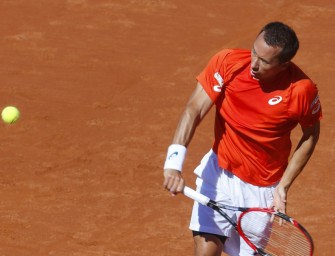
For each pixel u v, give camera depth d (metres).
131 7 63.22
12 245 33.97
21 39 57.53
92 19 61.12
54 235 34.84
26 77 51.97
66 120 46.19
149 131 45.06
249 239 24.69
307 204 37.81
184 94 50.22
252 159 23.59
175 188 22.41
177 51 56.56
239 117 23.03
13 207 36.94
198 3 64.50
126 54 55.69
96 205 37.31
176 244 34.41
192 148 43.09
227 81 22.77
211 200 23.06
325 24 61.53
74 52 55.88
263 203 24.30
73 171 40.41
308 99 22.36
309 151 23.50
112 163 41.22
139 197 38.09
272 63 21.33
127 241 34.50
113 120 46.34
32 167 40.69
